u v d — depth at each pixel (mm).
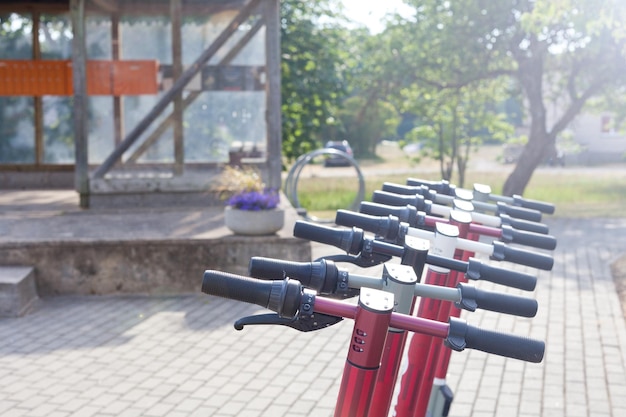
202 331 7363
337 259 2562
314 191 23172
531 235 3227
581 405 5480
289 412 5328
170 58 11328
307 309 1962
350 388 1974
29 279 8422
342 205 19953
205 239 8867
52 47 14078
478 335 1974
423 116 21312
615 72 18000
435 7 19016
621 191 22891
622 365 6363
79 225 9758
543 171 33781
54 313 8078
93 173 11180
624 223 15156
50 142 14180
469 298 2193
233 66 11352
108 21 11258
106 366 6336
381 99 21078
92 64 11281
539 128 18719
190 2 11289
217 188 11320
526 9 18031
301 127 19953
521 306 2186
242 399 5578
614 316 7930
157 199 11289
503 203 4023
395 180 27453
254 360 6480
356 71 20375
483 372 6188
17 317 7902
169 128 11266
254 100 11391
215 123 11336
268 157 11422
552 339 7117
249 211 8984
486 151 50906
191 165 11320
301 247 8977
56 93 14039
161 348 6828
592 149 39406
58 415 5281
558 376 6094
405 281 2176
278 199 9328
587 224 15031
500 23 18312
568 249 12016
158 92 11328
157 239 8820
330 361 6461
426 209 3443
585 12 10078
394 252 2514
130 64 11297
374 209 3188
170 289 8891
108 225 9766
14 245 8641
